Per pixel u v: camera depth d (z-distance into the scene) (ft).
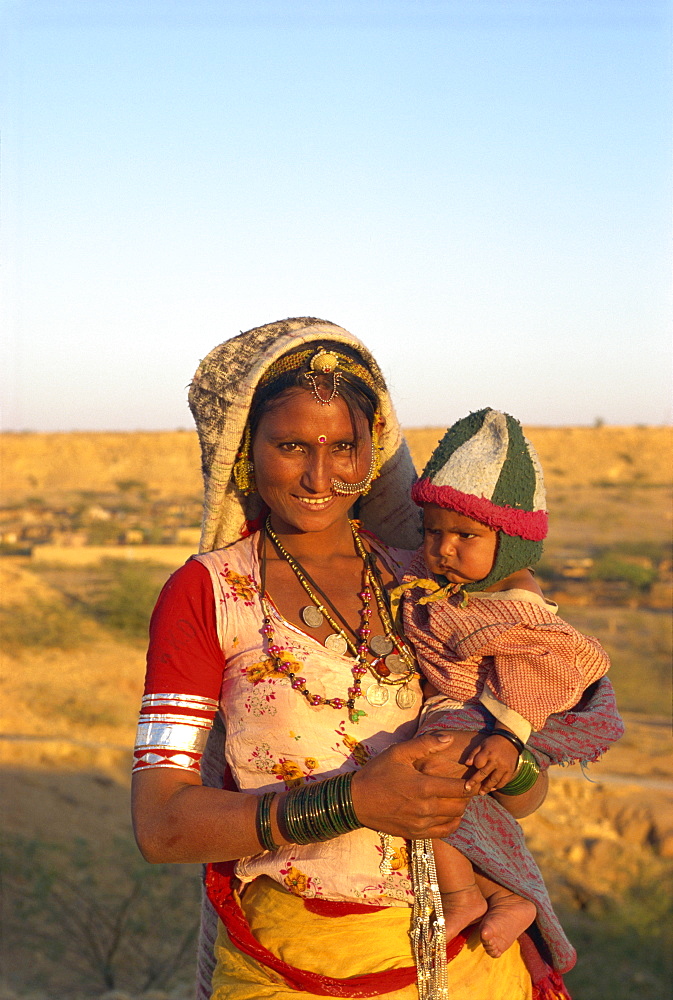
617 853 45.78
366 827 6.47
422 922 6.75
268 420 7.19
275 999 6.61
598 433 300.40
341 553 7.70
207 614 7.07
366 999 6.56
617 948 37.73
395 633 7.42
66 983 35.40
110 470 291.99
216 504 7.66
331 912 6.70
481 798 7.23
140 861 42.45
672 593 116.16
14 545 157.99
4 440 301.02
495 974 7.13
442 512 7.23
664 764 57.00
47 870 39.99
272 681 6.88
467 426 7.42
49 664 76.64
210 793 6.54
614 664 81.87
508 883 7.02
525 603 7.12
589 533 185.16
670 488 257.96
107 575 121.08
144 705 6.91
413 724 7.20
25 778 51.60
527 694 6.77
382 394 7.64
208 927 7.78
